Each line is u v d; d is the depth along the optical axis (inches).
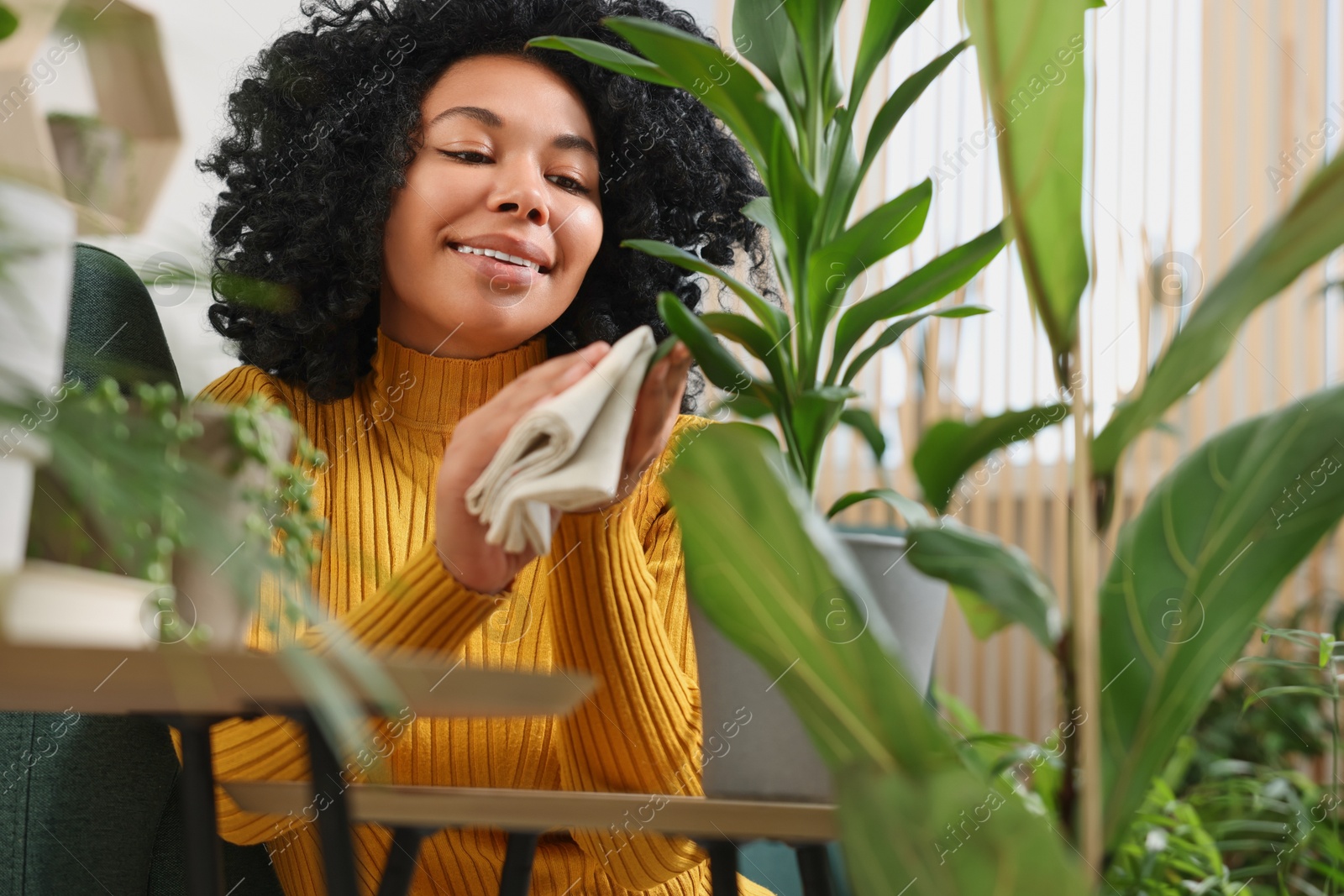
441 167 43.0
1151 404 15.5
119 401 17.7
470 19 44.3
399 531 42.2
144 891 39.5
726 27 106.8
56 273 17.9
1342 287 60.9
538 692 20.7
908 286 27.4
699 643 26.0
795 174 27.5
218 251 47.3
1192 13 101.0
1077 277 16.3
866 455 105.0
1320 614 82.3
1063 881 14.0
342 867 23.1
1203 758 73.6
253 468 18.9
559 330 50.0
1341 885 42.0
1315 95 97.0
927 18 104.7
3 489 16.9
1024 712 101.0
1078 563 15.8
